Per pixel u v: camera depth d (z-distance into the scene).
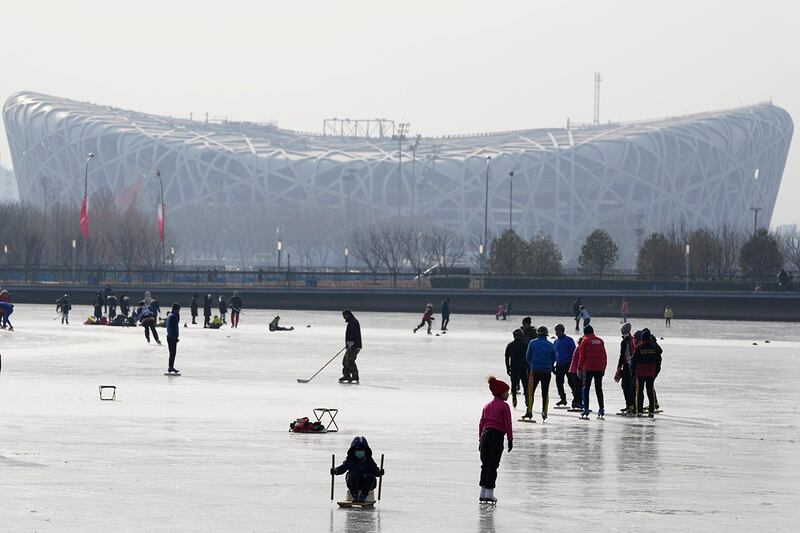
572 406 43.12
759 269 166.50
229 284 159.75
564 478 27.06
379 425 36.28
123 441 31.42
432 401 44.06
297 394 45.94
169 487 24.55
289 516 21.81
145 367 57.59
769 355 73.19
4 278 171.50
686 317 128.75
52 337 80.44
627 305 120.56
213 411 39.28
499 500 24.03
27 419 36.09
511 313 132.62
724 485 26.38
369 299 136.88
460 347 76.69
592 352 39.97
